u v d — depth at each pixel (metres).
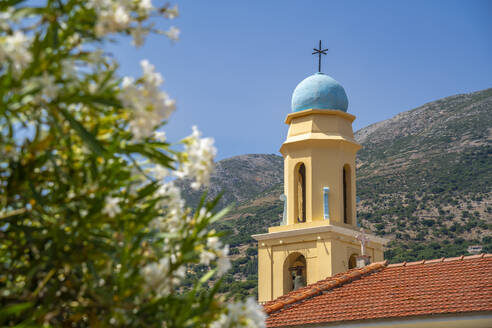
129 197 3.93
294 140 22.23
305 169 22.08
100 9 3.40
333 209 21.48
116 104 3.37
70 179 3.68
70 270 3.86
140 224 3.86
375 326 12.41
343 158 22.16
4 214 3.73
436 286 13.42
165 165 3.88
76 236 3.75
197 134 4.02
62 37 3.44
